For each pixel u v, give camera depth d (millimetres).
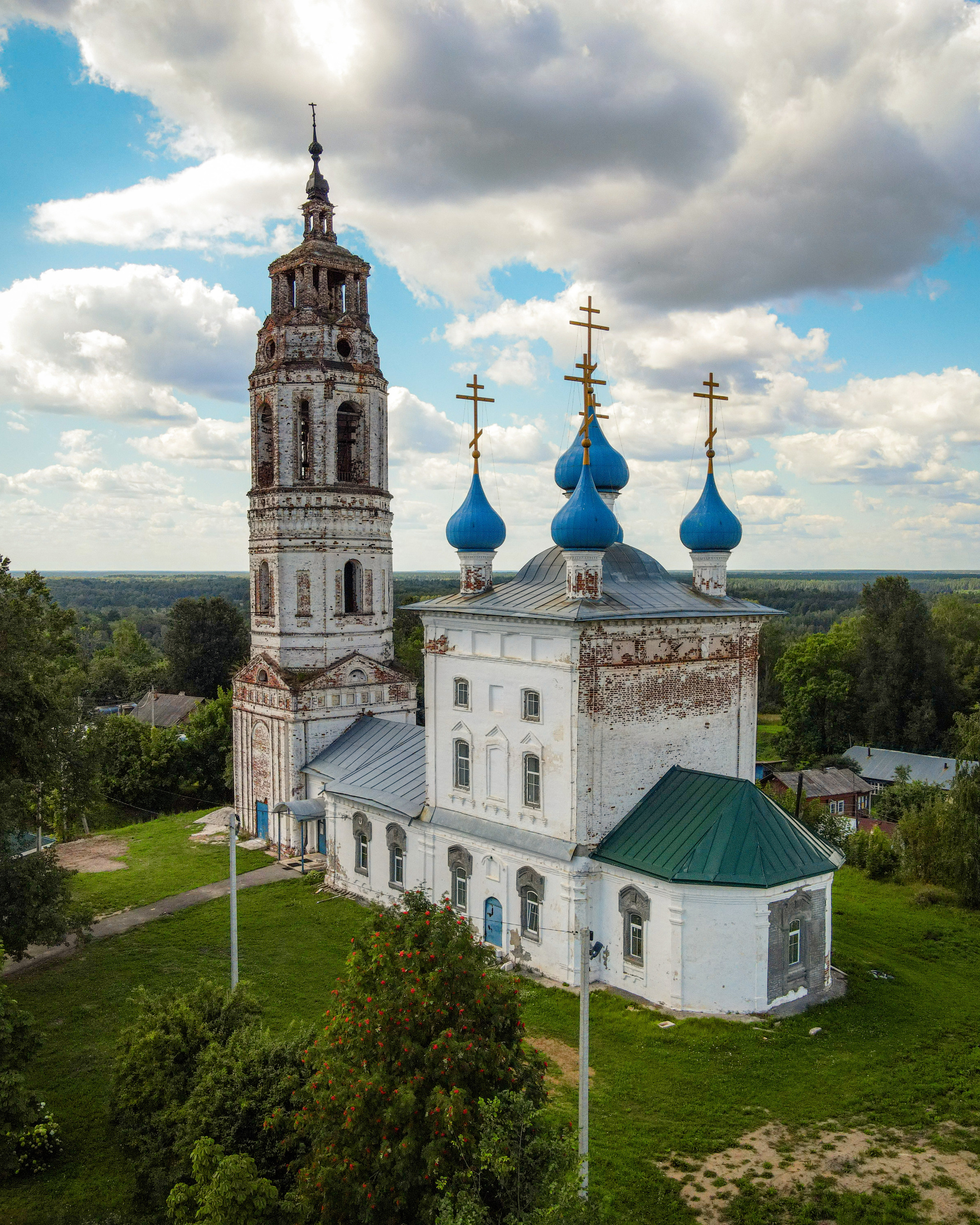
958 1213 21438
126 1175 24125
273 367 55906
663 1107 26062
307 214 57344
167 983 36875
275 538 56125
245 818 59719
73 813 43281
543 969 35969
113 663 120375
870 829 71500
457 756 40656
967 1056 29219
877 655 101750
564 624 34469
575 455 41781
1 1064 24672
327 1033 19953
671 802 35438
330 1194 18016
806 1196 22078
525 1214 16391
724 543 40594
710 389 40750
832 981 34500
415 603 41688
